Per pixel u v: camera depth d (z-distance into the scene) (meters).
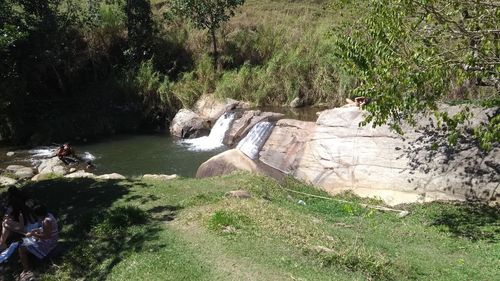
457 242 9.49
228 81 25.34
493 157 11.94
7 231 8.47
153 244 8.26
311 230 8.83
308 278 6.88
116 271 7.65
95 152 20.61
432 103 9.26
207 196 10.70
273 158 16.36
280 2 33.41
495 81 10.36
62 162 18.86
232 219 8.82
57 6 25.02
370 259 7.67
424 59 8.91
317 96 24.64
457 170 12.28
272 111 23.66
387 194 12.88
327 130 15.59
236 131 20.70
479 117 12.58
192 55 27.92
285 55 26.25
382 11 9.76
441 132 13.13
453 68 9.02
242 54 27.88
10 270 8.30
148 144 21.72
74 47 25.84
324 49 25.48
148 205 10.47
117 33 27.50
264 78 25.25
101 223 9.33
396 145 13.71
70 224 9.68
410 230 10.22
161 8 31.23
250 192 11.65
